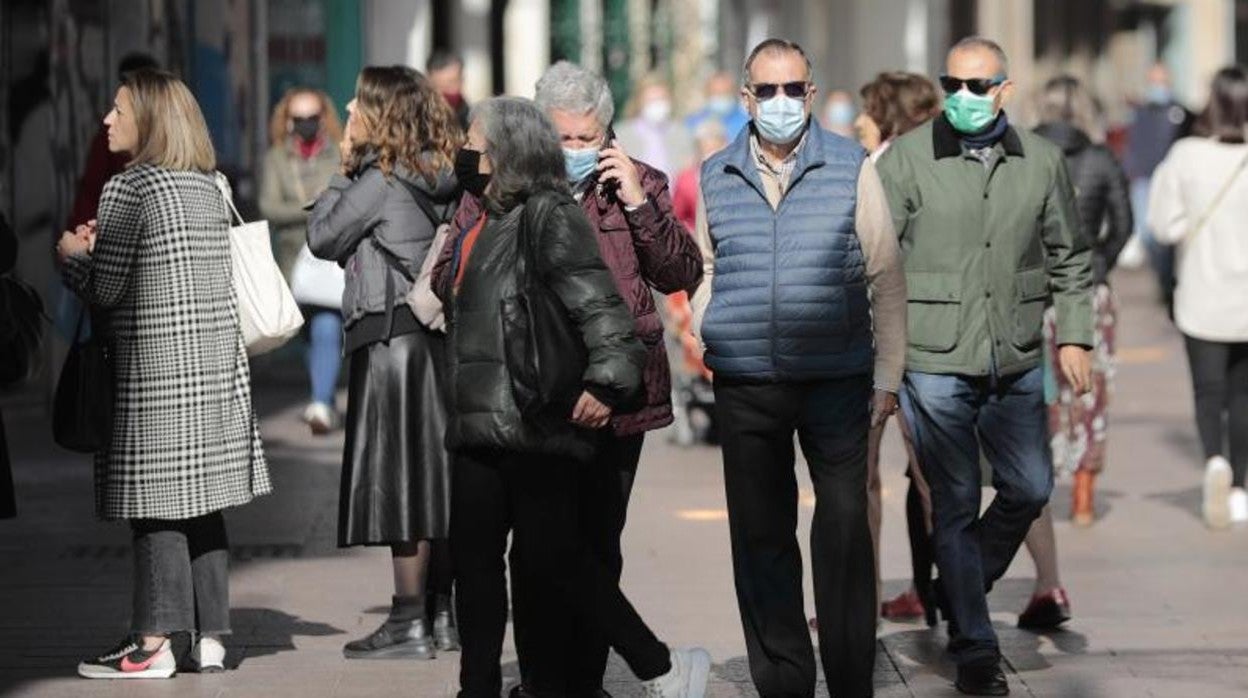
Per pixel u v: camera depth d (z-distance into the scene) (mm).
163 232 25891
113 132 26312
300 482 41781
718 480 42438
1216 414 37281
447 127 27469
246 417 26547
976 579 26062
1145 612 30391
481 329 22562
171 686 26172
